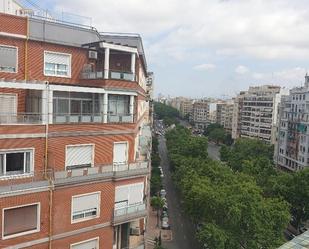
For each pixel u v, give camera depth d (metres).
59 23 30.28
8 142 24.59
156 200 76.56
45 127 26.25
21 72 28.44
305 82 117.25
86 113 30.05
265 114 162.62
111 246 29.89
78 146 28.31
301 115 110.00
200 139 113.94
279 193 70.50
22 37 28.20
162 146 179.62
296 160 111.62
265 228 50.25
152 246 62.59
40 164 26.20
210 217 55.12
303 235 19.59
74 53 31.34
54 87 26.86
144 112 56.53
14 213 24.42
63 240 26.83
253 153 127.94
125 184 30.48
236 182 63.81
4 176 24.62
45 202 25.66
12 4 32.94
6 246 24.02
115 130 30.67
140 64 40.56
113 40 37.34
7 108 27.41
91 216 28.45
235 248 49.88
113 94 31.27
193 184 65.12
